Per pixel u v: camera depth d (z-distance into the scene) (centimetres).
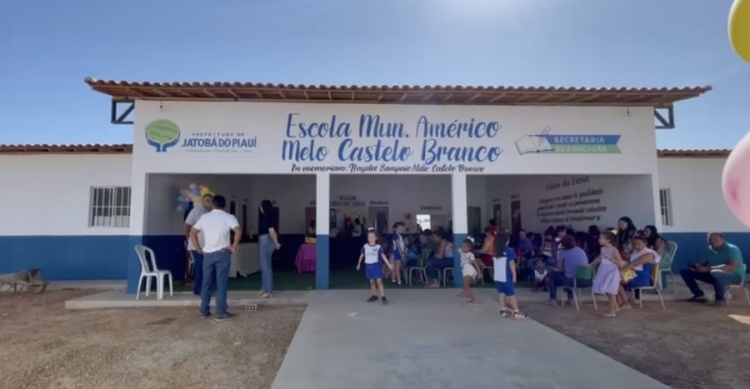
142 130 888
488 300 796
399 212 1697
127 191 1152
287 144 911
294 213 1648
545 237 1030
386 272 1116
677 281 1064
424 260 1045
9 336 600
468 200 1758
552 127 944
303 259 1287
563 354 487
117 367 477
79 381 439
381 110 930
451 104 934
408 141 930
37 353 523
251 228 1599
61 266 1130
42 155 1148
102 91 844
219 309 682
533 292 873
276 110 913
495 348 509
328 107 923
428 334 569
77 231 1139
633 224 947
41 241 1134
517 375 426
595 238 990
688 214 1212
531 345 521
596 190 1112
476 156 934
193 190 1034
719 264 823
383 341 538
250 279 1116
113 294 862
